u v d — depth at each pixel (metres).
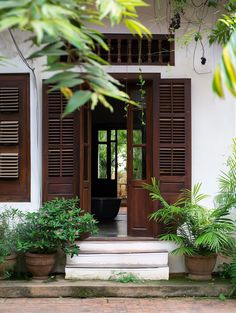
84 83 1.43
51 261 4.80
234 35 1.71
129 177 5.40
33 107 5.21
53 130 5.20
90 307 4.28
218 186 5.25
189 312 4.14
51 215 4.72
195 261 4.85
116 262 4.96
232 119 5.30
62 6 1.42
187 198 5.12
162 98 5.22
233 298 4.58
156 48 5.40
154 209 5.13
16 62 5.16
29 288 4.55
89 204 5.38
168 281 4.80
